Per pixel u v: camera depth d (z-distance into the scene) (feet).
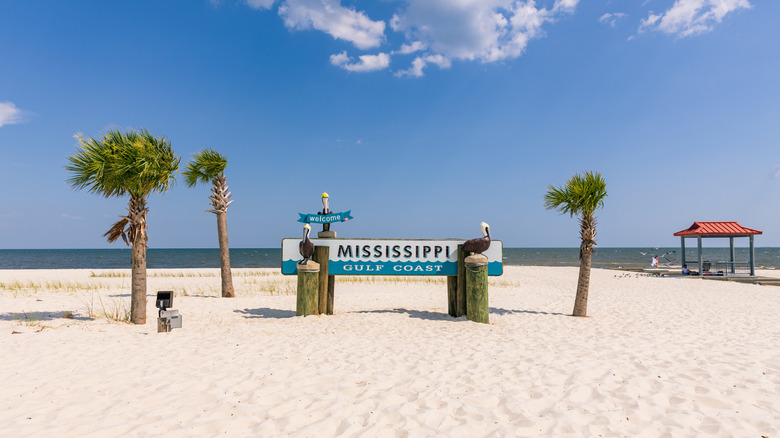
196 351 21.06
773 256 278.26
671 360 19.48
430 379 16.83
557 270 98.84
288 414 13.25
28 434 11.65
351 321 30.25
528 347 22.49
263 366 18.56
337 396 14.89
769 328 28.27
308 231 32.01
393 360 19.71
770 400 14.11
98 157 27.17
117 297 44.21
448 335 25.93
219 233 47.73
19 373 16.99
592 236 34.22
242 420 12.83
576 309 34.47
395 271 33.60
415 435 11.73
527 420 12.67
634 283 64.54
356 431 12.09
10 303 37.78
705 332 26.91
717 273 77.15
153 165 28.07
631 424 12.39
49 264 176.04
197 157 47.80
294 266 33.50
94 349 20.95
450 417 13.07
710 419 12.57
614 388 15.51
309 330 27.04
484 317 30.68
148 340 23.44
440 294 50.98
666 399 14.30
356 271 33.53
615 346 22.68
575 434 11.76
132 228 29.48
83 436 11.55
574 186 34.04
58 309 34.88
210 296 47.75
